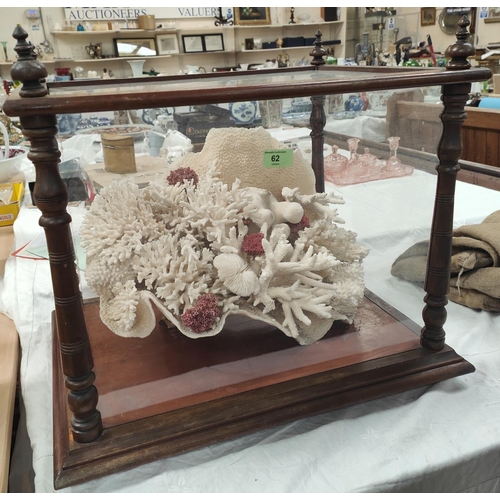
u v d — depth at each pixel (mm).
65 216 548
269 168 825
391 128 801
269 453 646
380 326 846
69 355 588
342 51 4246
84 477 594
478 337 883
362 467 620
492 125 1573
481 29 3023
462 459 632
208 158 795
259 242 729
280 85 585
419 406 713
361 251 844
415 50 2885
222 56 4281
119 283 705
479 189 1415
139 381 714
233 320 841
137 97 526
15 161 1489
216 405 674
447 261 741
